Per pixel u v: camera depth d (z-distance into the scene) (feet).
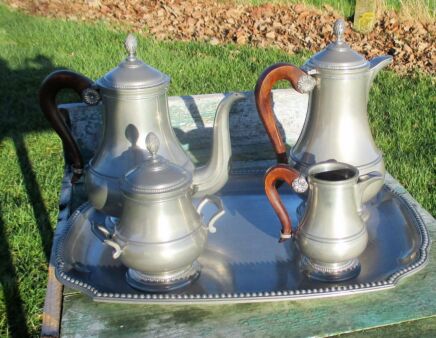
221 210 3.70
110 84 3.92
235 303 3.55
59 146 10.90
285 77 4.13
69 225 4.39
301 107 6.16
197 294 3.54
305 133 4.30
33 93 12.82
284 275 3.83
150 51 14.56
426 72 13.51
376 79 12.80
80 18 18.31
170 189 3.43
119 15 18.58
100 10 19.16
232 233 4.37
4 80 13.39
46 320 3.52
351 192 3.56
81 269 3.97
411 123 10.76
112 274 3.92
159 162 3.54
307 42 15.72
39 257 7.95
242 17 18.12
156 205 3.43
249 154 6.14
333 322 3.40
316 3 18.88
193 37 16.47
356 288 3.55
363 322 3.40
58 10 19.06
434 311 3.46
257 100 4.22
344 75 3.98
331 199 3.54
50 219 8.67
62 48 15.29
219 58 14.26
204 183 4.03
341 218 3.58
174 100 5.98
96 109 5.82
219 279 3.80
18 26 17.35
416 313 3.45
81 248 4.23
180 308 3.54
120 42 15.69
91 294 3.56
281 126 6.22
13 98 12.58
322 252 3.61
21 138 11.16
